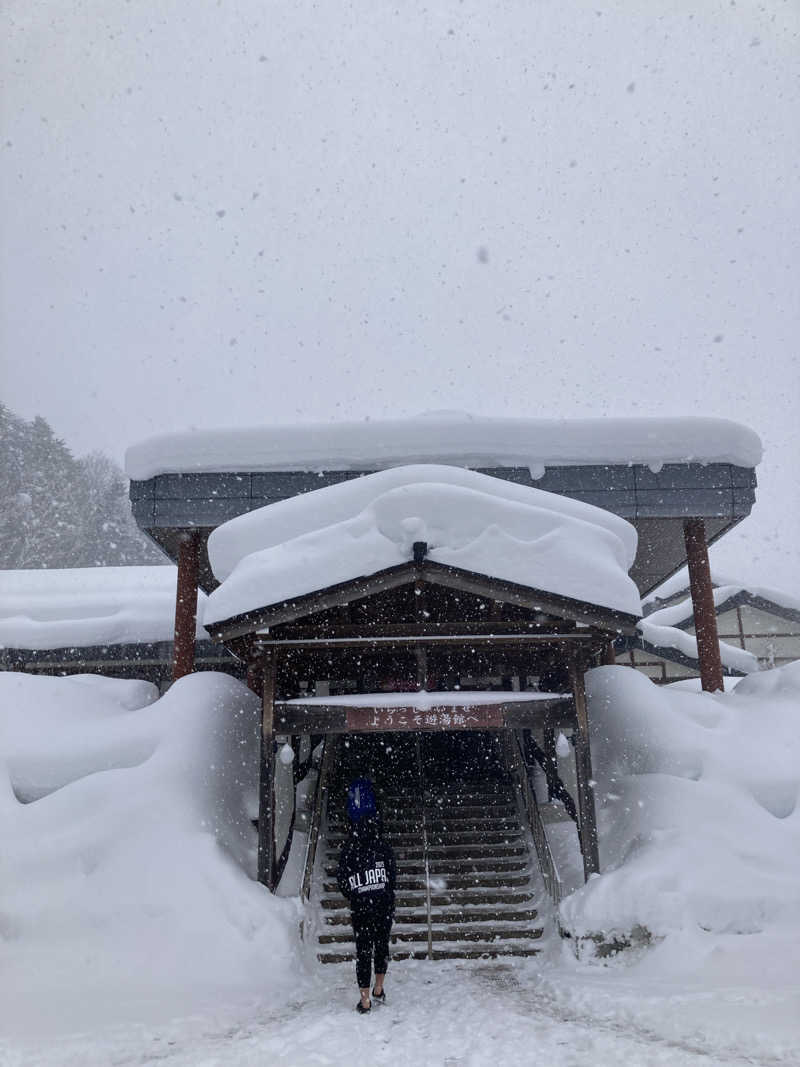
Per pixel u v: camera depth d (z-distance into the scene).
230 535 10.45
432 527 9.10
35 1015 6.38
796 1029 4.91
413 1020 5.88
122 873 8.30
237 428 13.55
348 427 13.52
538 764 13.11
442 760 15.16
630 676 10.83
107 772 9.30
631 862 8.48
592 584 8.87
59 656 17.59
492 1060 4.68
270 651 9.35
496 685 15.20
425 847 9.51
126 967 7.40
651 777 9.41
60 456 49.53
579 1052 4.77
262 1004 6.63
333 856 10.69
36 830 8.78
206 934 7.70
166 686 18.05
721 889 7.86
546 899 9.34
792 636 24.39
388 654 10.51
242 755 10.71
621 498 13.34
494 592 8.84
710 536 14.93
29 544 43.41
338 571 8.77
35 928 7.90
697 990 6.28
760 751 9.49
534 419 13.61
